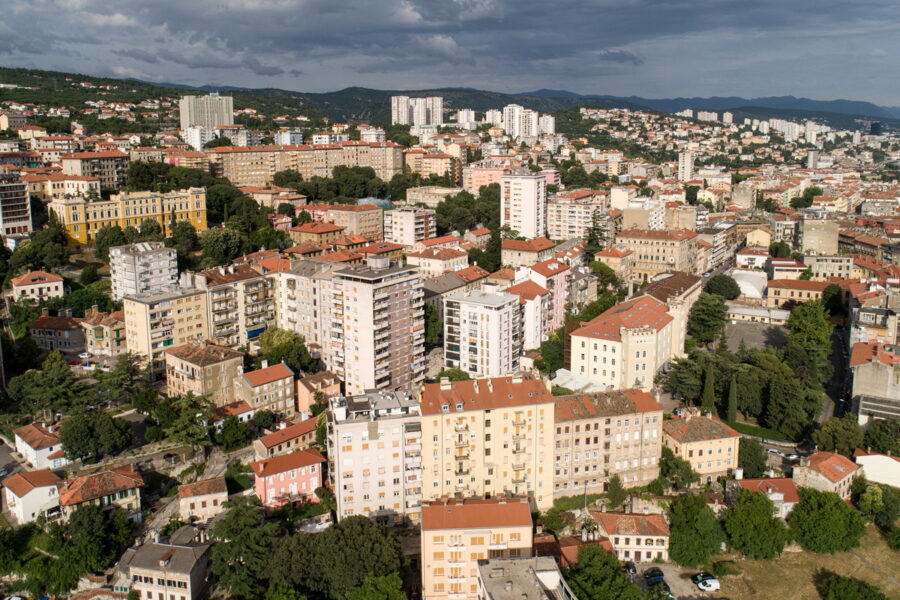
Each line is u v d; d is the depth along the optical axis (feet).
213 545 603.26
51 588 603.67
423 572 568.82
